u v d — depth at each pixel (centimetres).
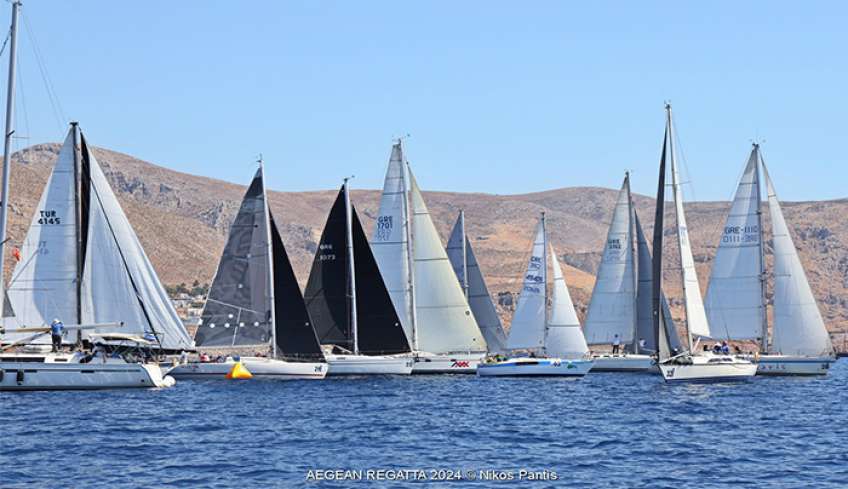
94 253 17450
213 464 10350
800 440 12262
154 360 17850
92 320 17362
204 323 19988
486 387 19712
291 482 9469
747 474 9975
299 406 15700
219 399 16375
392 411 15225
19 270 16862
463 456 11019
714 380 19825
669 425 13712
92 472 9862
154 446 11450
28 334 16762
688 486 9394
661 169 19750
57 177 17012
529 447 11700
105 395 16162
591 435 12706
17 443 11494
